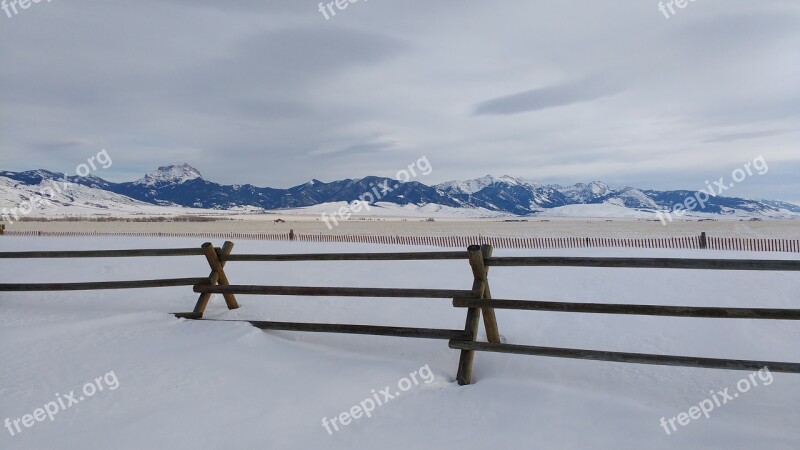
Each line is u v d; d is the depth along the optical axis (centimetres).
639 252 1855
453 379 486
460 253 497
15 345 525
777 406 433
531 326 684
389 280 1144
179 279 645
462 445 353
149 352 507
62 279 1198
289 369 477
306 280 1162
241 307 750
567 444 355
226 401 404
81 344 532
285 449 342
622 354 423
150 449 332
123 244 2492
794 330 670
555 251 2016
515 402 422
